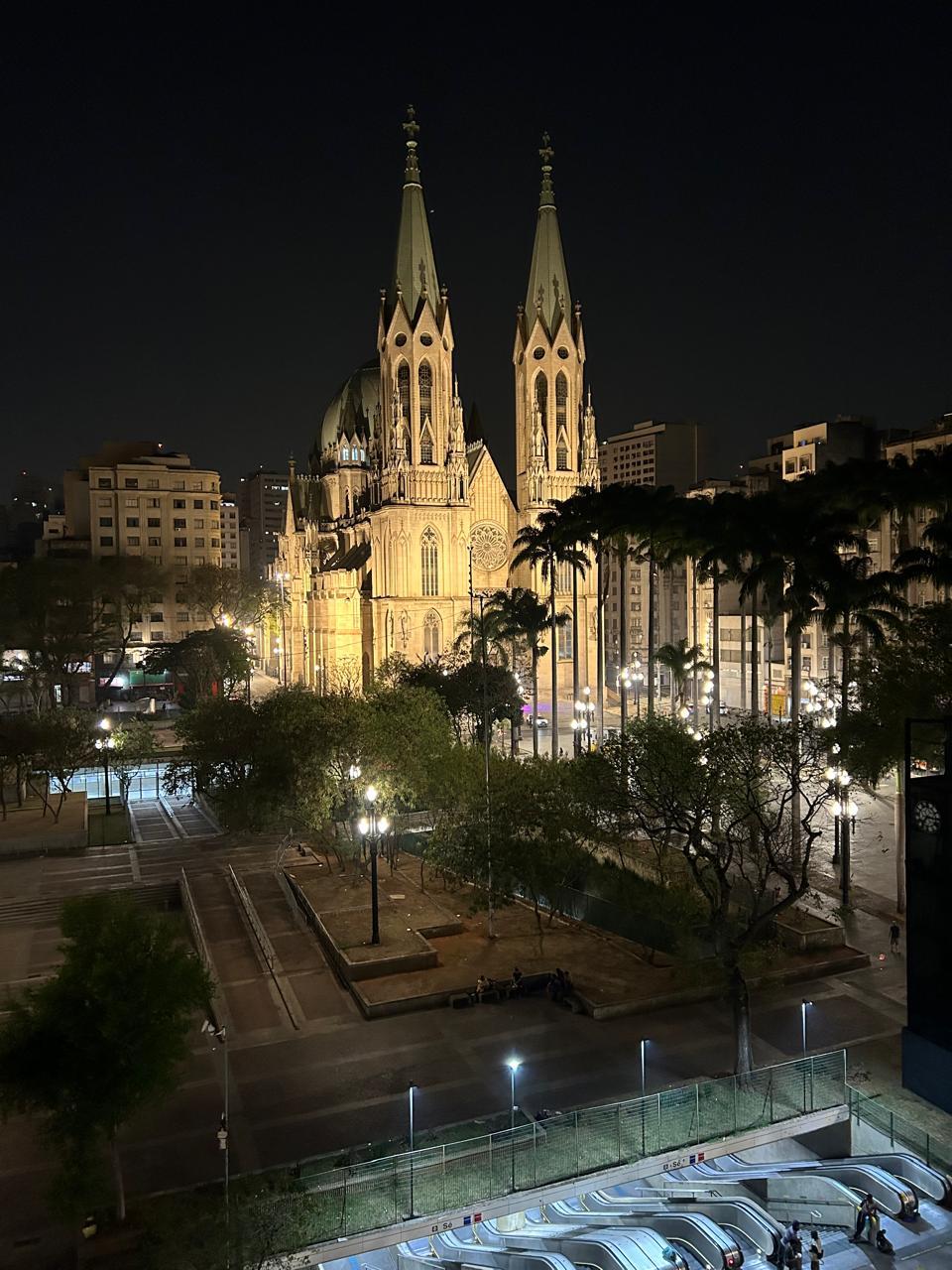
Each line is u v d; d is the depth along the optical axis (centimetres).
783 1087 3241
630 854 5347
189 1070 3691
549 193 13900
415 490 13388
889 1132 3072
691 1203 2873
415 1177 2770
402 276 13438
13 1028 2650
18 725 7662
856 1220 2712
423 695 6662
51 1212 2688
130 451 17950
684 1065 3616
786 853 5294
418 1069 3653
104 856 6925
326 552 16538
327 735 5875
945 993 3231
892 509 6538
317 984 4519
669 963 4606
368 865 6328
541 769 5125
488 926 5141
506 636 9681
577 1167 2894
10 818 7706
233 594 14762
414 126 13538
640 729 4400
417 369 13362
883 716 4894
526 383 14000
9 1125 3344
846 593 5619
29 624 12231
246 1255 2341
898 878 5122
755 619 6581
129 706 14350
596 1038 3884
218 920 5519
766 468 16288
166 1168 3003
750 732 3969
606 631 18388
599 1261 2459
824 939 4647
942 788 3209
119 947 2748
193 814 8362
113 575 13125
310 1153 3072
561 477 14012
